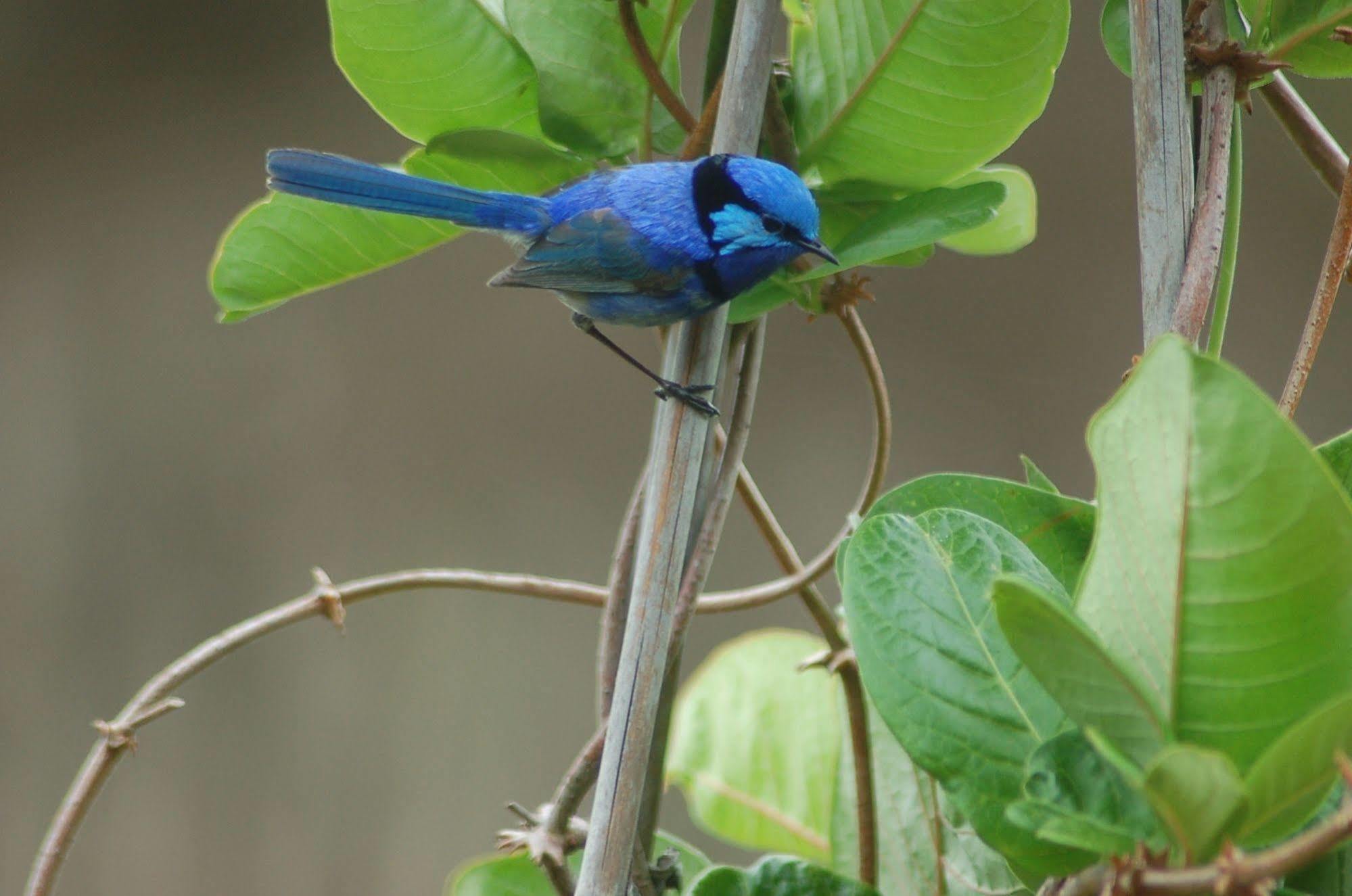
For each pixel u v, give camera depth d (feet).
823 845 24.03
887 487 61.11
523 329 65.31
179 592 62.59
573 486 63.93
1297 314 60.75
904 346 62.44
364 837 58.95
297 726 61.00
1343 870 14.65
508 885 22.20
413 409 64.69
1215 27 17.97
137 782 59.88
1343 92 60.03
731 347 20.57
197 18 66.03
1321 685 12.67
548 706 60.64
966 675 15.52
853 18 21.07
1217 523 12.62
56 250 65.16
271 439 64.08
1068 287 62.08
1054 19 19.77
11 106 65.57
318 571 22.36
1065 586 18.45
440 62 22.20
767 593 21.71
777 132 21.89
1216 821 12.12
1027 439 61.11
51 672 61.36
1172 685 13.07
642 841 18.88
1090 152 62.18
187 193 65.87
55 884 20.79
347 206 23.44
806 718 24.89
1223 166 17.11
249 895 58.75
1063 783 13.65
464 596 62.34
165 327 64.85
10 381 63.98
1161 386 12.77
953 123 21.09
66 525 63.00
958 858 20.25
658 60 22.29
